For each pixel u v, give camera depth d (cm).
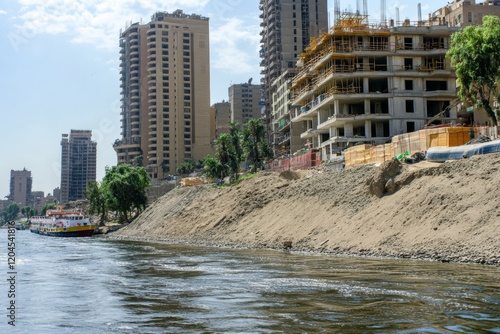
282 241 5606
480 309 1886
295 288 2539
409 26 9688
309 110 10562
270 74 17962
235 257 4631
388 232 4369
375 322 1731
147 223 10906
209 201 9075
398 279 2695
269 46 18262
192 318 1925
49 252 6200
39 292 2773
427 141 5850
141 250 6175
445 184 4447
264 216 6812
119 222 13725
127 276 3434
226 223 7512
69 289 2870
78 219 12350
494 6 11881
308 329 1667
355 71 9388
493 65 5897
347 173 6181
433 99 9606
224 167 11888
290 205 6488
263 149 12362
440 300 2067
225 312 2020
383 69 9631
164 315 2014
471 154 4934
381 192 5125
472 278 2645
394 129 9325
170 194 11744
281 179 7844
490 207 3784
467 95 6431
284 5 17738
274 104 17300
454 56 6175
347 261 3812
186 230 8425
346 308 1991
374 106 9700
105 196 13662
